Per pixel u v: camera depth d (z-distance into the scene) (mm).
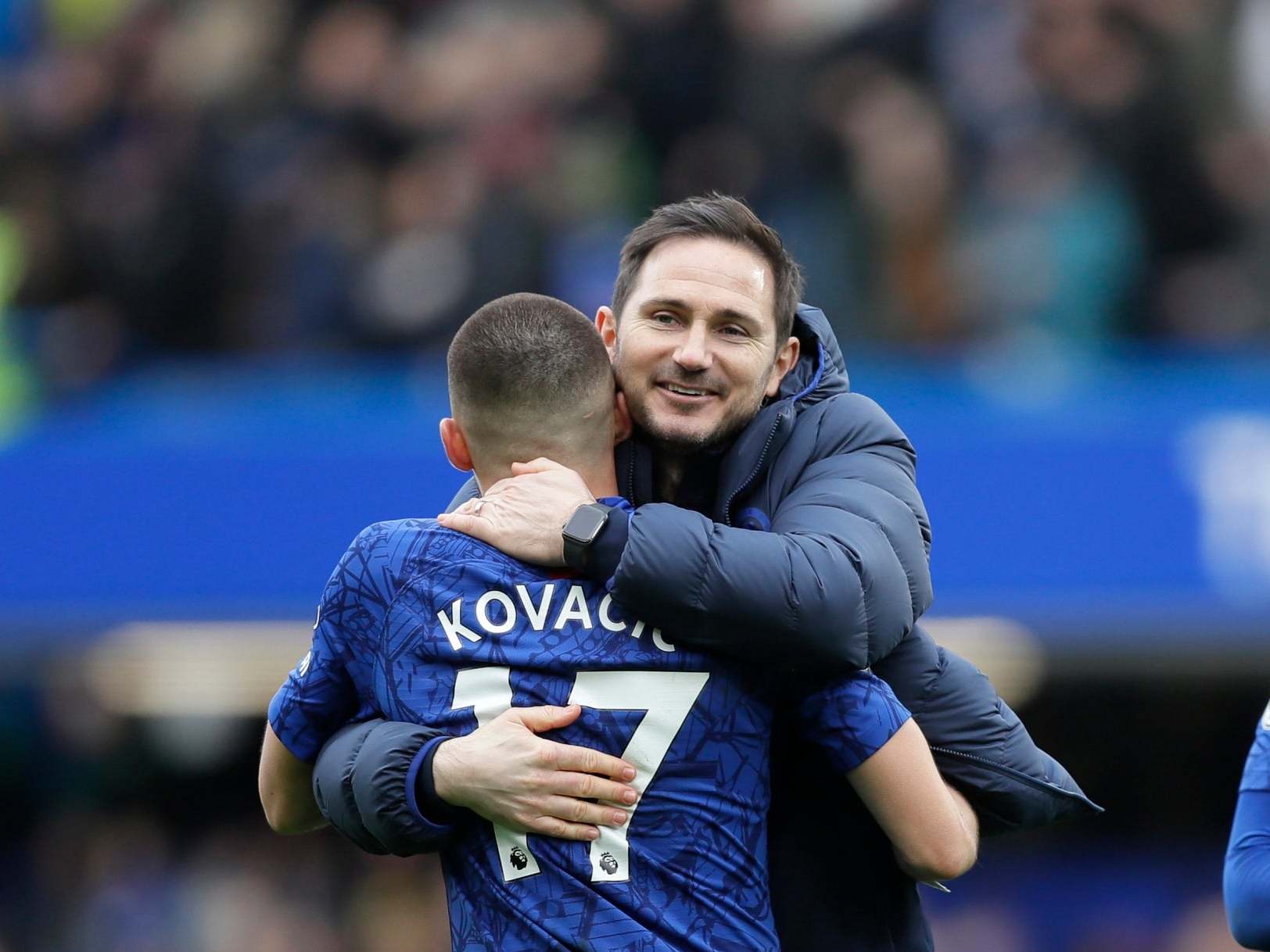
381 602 9469
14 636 24078
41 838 29406
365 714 9695
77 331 28375
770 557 9000
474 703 9227
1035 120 29641
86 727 29047
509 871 9102
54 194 29469
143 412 25656
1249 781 11516
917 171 29188
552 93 30266
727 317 9844
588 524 9148
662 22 30516
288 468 23859
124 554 23781
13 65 31812
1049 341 28656
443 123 30031
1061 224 28875
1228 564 23531
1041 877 27859
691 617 9008
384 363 28031
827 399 10367
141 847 29125
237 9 30891
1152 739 29000
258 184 29453
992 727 10180
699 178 29812
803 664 9211
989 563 23578
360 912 28391
